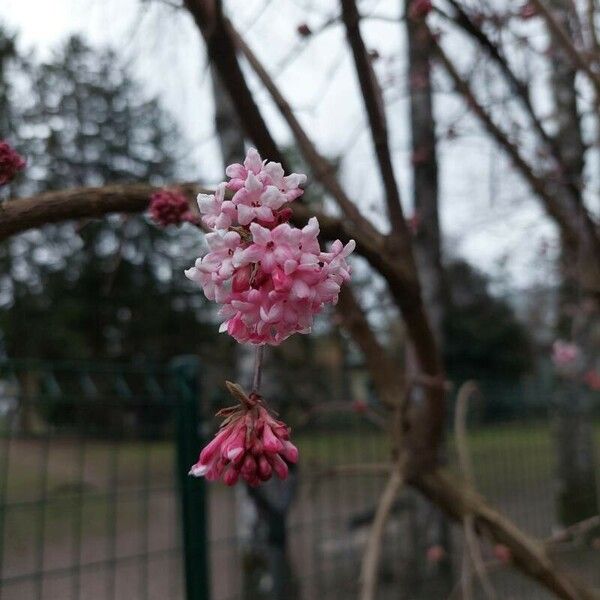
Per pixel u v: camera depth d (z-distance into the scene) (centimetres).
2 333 1598
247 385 389
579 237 357
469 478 292
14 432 257
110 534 352
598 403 733
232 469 112
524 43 339
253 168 110
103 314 1670
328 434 391
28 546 462
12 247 1507
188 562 282
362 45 217
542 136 344
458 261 1059
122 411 295
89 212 172
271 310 102
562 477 733
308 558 416
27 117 459
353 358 544
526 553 265
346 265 106
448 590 447
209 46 213
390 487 260
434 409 259
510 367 1722
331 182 254
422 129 452
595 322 676
